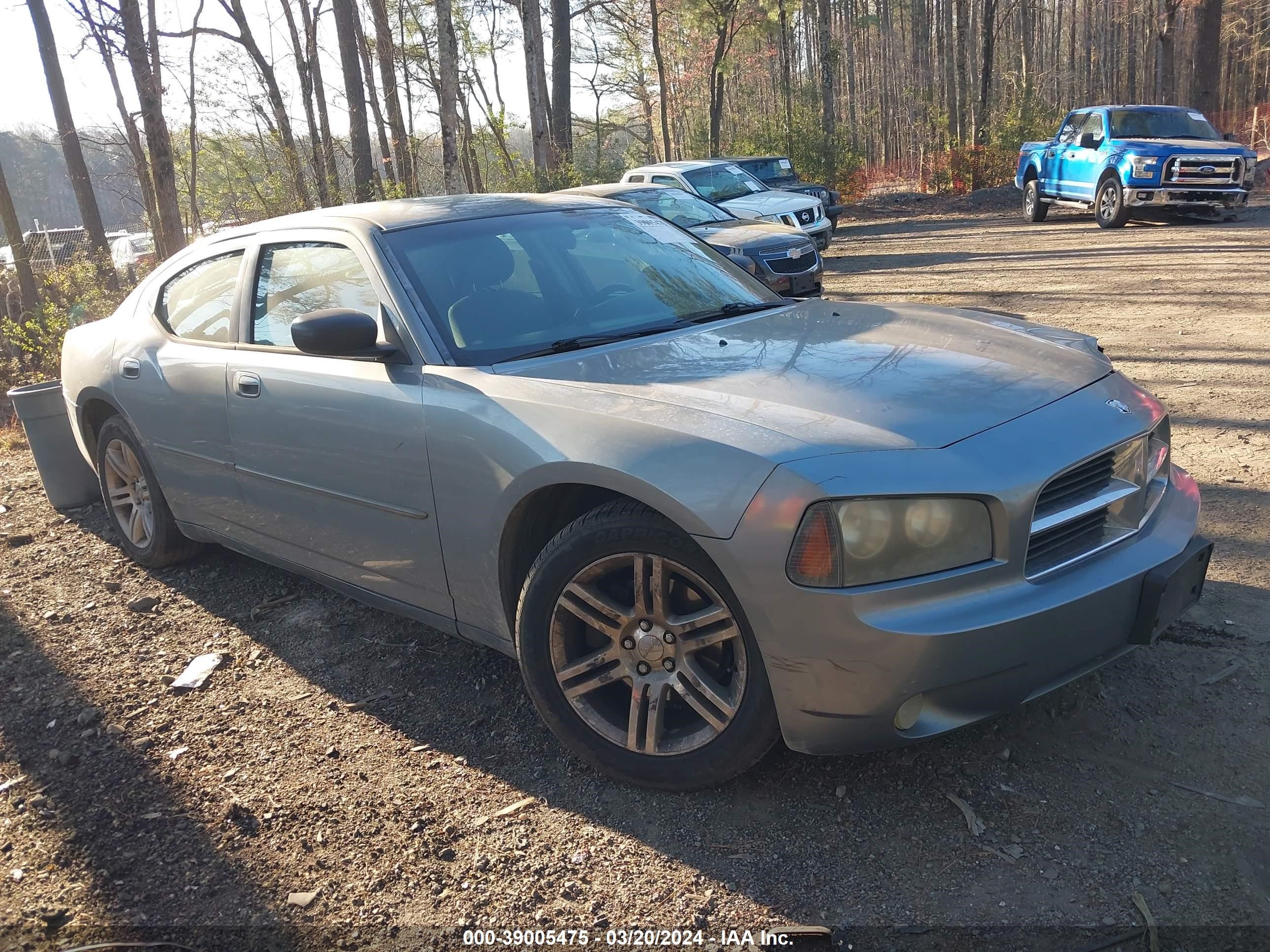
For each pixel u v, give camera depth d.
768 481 2.31
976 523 2.32
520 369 2.99
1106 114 17.55
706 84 46.81
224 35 21.77
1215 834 2.36
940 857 2.37
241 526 4.00
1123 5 50.91
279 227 3.89
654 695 2.66
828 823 2.53
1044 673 2.39
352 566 3.48
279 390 3.52
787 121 29.62
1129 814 2.46
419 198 3.94
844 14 51.19
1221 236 14.32
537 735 3.09
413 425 3.04
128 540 4.88
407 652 3.73
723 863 2.43
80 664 3.84
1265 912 2.11
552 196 4.18
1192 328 8.19
